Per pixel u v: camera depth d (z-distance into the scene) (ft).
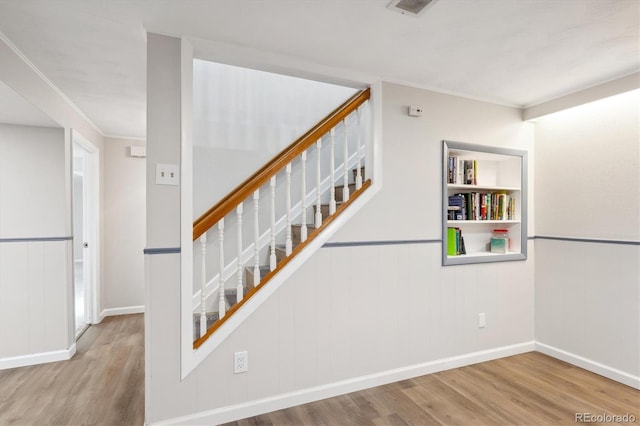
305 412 6.82
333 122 7.64
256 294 6.87
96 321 12.42
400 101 8.20
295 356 7.12
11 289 8.91
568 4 5.18
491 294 9.36
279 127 10.34
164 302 6.04
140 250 13.89
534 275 10.03
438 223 8.66
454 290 8.86
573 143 9.11
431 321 8.55
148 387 5.97
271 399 6.88
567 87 8.48
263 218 9.81
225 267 9.36
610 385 7.88
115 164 13.47
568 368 8.79
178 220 6.14
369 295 7.86
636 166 7.82
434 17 5.57
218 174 9.64
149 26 5.81
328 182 10.63
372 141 8.03
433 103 8.59
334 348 7.50
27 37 6.13
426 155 8.51
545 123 9.80
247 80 10.00
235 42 6.42
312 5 5.24
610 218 8.30
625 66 7.34
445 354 8.72
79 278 20.70
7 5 5.15
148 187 5.93
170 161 6.07
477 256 9.15
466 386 7.83
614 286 8.19
